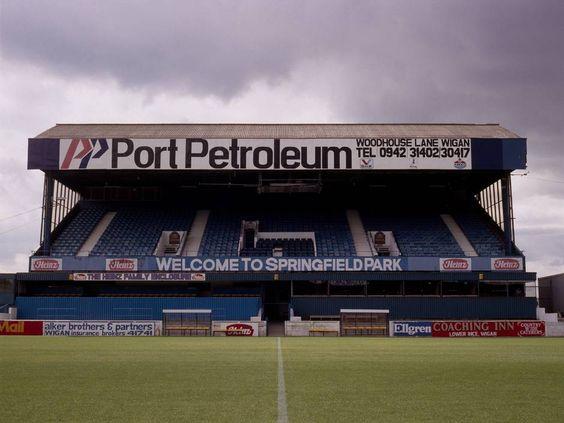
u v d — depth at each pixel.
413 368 19.52
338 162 59.38
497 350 30.14
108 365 20.34
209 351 28.16
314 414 11.21
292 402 12.47
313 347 32.19
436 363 21.58
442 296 59.06
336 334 51.66
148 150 59.38
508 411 11.56
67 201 69.75
